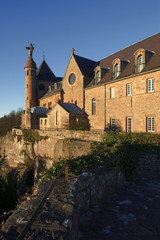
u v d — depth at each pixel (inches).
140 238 141.9
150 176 337.4
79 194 161.3
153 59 821.9
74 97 1376.7
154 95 765.3
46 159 1069.1
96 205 200.1
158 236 144.5
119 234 146.4
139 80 839.1
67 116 1177.4
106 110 1047.0
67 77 1467.8
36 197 143.3
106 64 1270.9
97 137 719.1
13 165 1492.4
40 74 2391.7
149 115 785.6
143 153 341.1
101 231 150.1
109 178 239.6
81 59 1418.6
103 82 1086.4
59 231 97.3
